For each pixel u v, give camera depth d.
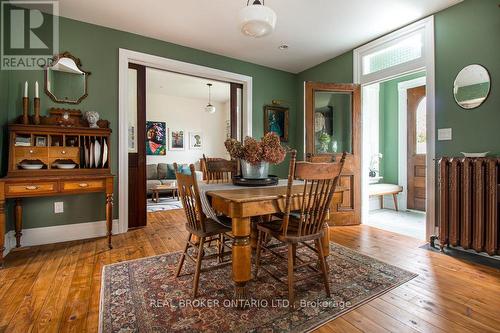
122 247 2.65
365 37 3.33
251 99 4.19
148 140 6.93
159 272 2.05
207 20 2.90
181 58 3.53
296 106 4.71
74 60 2.86
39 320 1.44
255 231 2.37
